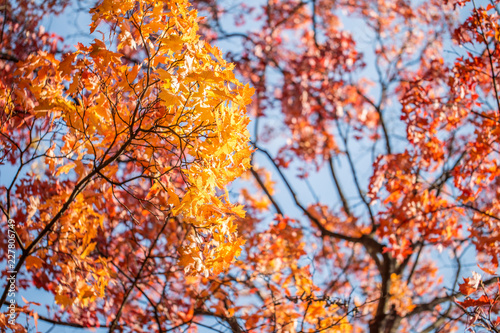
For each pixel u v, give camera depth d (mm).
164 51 3703
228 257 3719
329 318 6387
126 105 4176
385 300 7625
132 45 3453
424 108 7570
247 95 3686
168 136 3820
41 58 4059
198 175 3555
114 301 6980
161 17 3639
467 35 6633
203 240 3924
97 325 6684
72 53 3621
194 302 7273
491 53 6621
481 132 6996
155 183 4238
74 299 4863
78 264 4938
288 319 6492
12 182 4062
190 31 3617
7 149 4340
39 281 6059
